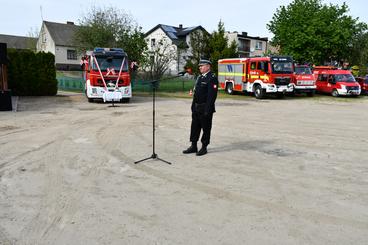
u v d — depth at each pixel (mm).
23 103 16766
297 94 26750
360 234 3762
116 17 27781
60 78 31344
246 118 12984
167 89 29141
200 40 34406
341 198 4809
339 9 31375
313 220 4098
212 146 7977
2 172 5801
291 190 5098
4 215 4160
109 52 17500
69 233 3729
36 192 4910
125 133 9438
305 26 30094
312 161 6773
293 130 10453
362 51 42531
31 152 7148
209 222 4012
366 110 16500
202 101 6855
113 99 16844
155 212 4277
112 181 5406
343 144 8461
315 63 30797
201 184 5305
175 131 9844
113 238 3625
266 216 4191
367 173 6012
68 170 5949
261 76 22234
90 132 9492
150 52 28891
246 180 5520
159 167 6176
